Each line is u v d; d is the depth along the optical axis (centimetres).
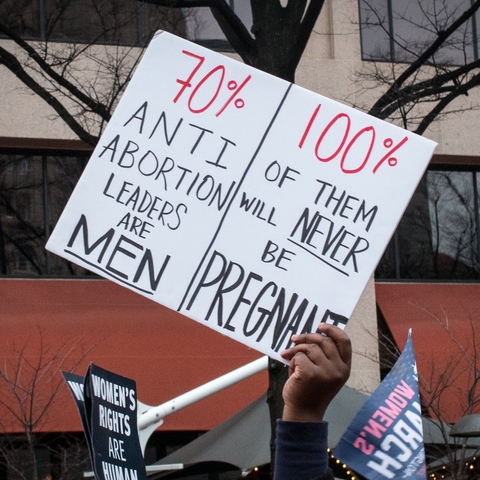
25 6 1439
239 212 321
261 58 865
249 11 1498
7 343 1301
